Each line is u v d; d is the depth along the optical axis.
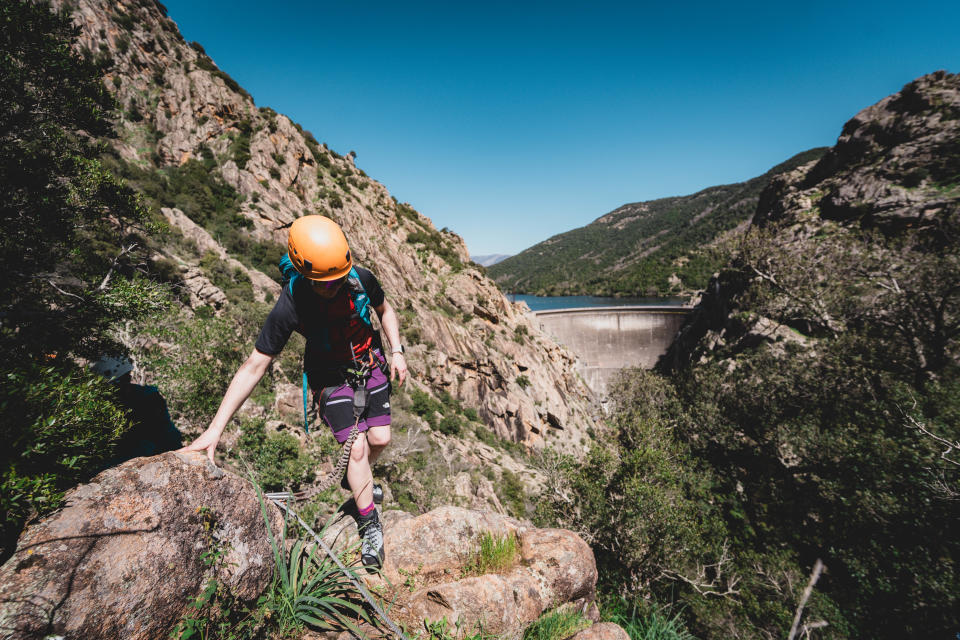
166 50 74.75
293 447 21.70
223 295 42.34
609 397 46.88
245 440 20.78
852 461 14.98
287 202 72.50
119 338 16.08
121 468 1.64
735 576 14.54
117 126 59.75
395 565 2.66
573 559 3.10
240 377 1.77
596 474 18.75
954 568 10.80
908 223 53.66
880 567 11.89
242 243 59.38
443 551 2.84
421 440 45.91
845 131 84.38
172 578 1.49
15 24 6.72
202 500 1.72
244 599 1.76
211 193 64.88
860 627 11.38
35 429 2.20
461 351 77.62
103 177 8.68
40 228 6.95
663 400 36.44
